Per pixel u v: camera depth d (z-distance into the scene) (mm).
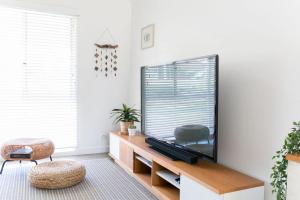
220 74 2432
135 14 4195
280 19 1884
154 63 3621
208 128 2141
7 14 3629
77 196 2553
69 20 3994
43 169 2770
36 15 3789
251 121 2121
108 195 2602
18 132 3773
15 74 3719
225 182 1891
